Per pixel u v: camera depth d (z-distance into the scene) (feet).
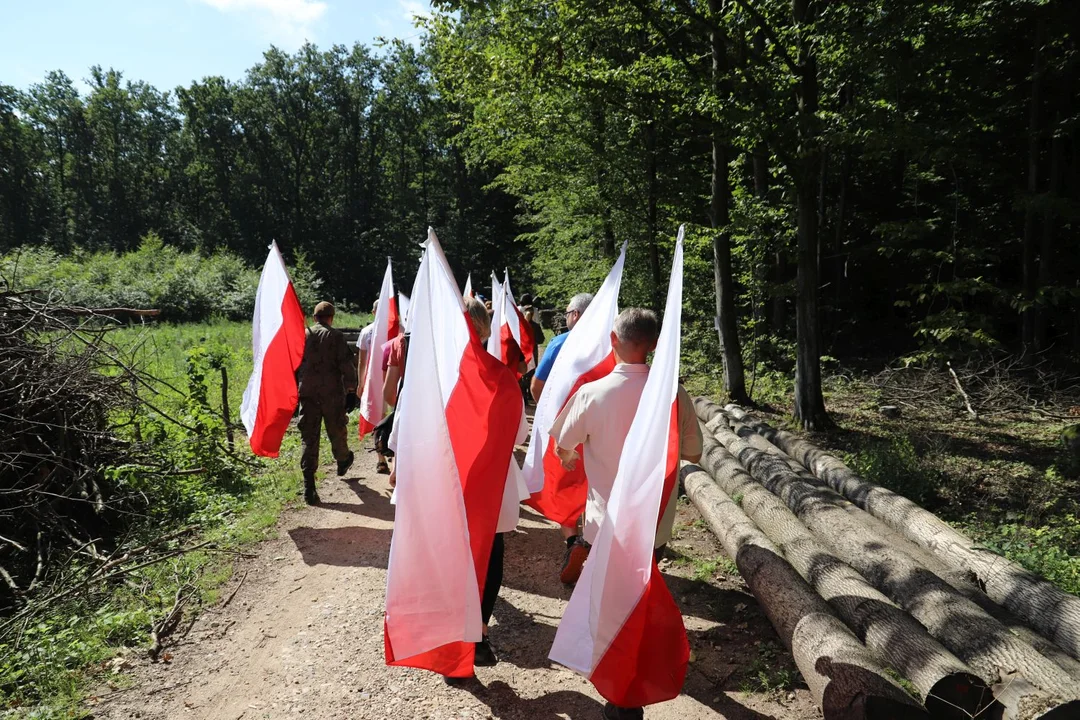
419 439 10.84
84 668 12.48
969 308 58.54
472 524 11.51
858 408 38.40
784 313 60.59
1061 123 43.75
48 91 220.84
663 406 9.50
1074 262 53.52
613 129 50.19
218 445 23.91
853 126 29.14
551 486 15.35
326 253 194.18
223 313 100.32
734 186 49.37
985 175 50.31
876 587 13.60
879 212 63.93
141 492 19.98
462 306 12.05
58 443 19.08
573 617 9.70
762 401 40.29
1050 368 45.93
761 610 14.16
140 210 219.41
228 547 17.98
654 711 10.82
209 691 11.69
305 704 11.17
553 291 74.18
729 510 17.39
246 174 204.44
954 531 15.52
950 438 30.37
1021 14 36.19
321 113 206.08
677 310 9.52
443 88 45.29
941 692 9.37
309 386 21.57
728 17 31.60
